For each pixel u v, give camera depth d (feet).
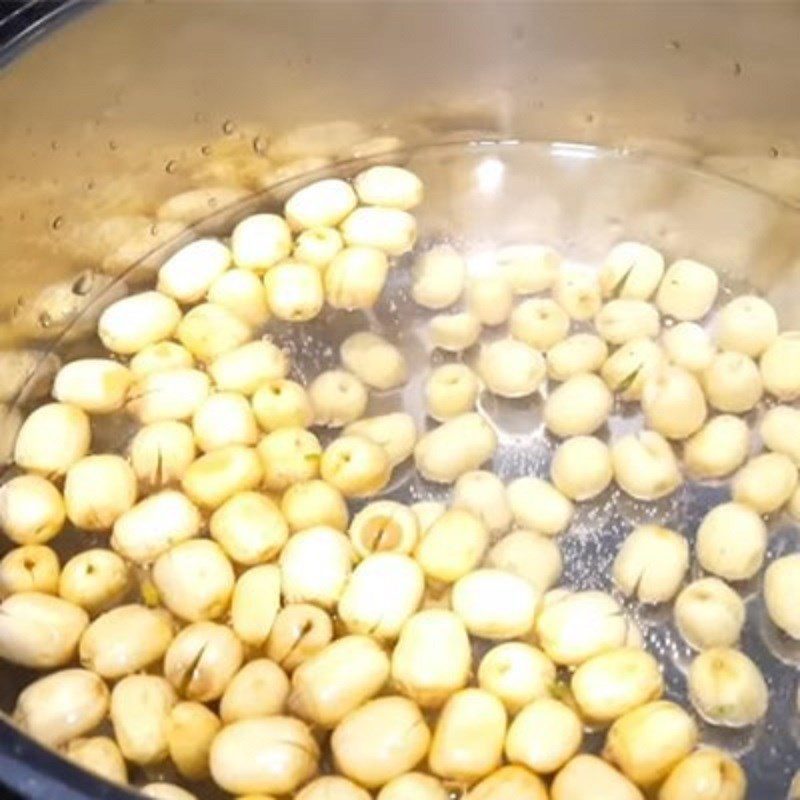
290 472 0.83
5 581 0.78
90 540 0.83
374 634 0.75
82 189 0.87
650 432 0.85
